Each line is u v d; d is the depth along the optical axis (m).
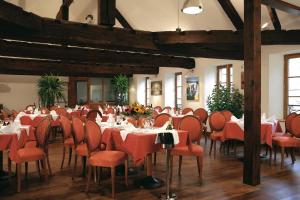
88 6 9.25
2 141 4.07
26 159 4.18
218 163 5.77
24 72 12.07
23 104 13.78
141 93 14.17
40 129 4.61
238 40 6.49
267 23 7.21
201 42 6.64
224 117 6.58
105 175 4.94
